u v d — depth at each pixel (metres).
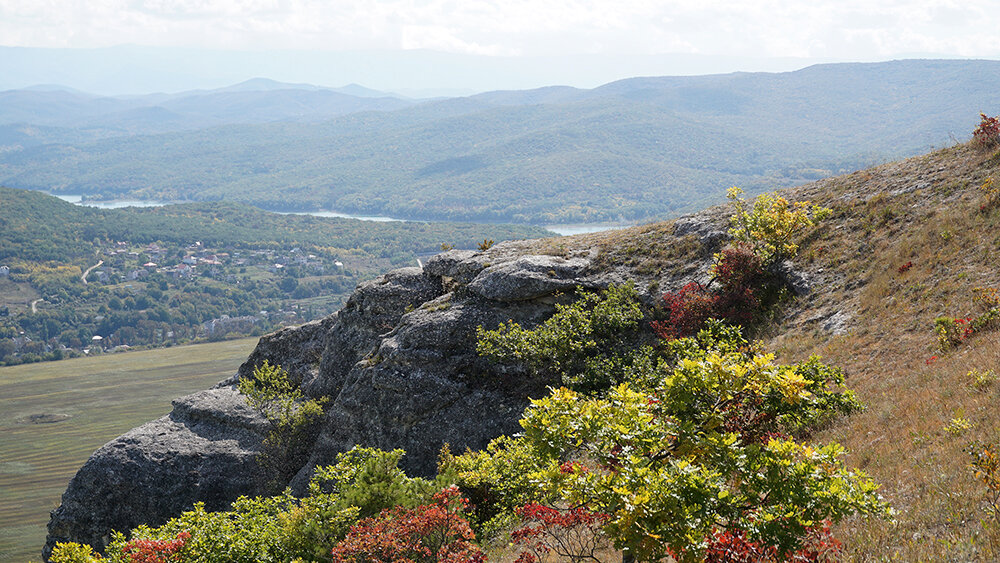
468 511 17.67
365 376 31.59
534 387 28.92
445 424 29.08
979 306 18.67
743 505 8.07
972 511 9.07
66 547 17.38
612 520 7.95
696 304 28.25
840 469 8.20
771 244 29.56
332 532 16.09
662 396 9.68
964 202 25.78
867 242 27.59
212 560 15.96
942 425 12.76
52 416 160.38
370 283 37.97
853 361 20.14
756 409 9.91
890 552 8.62
